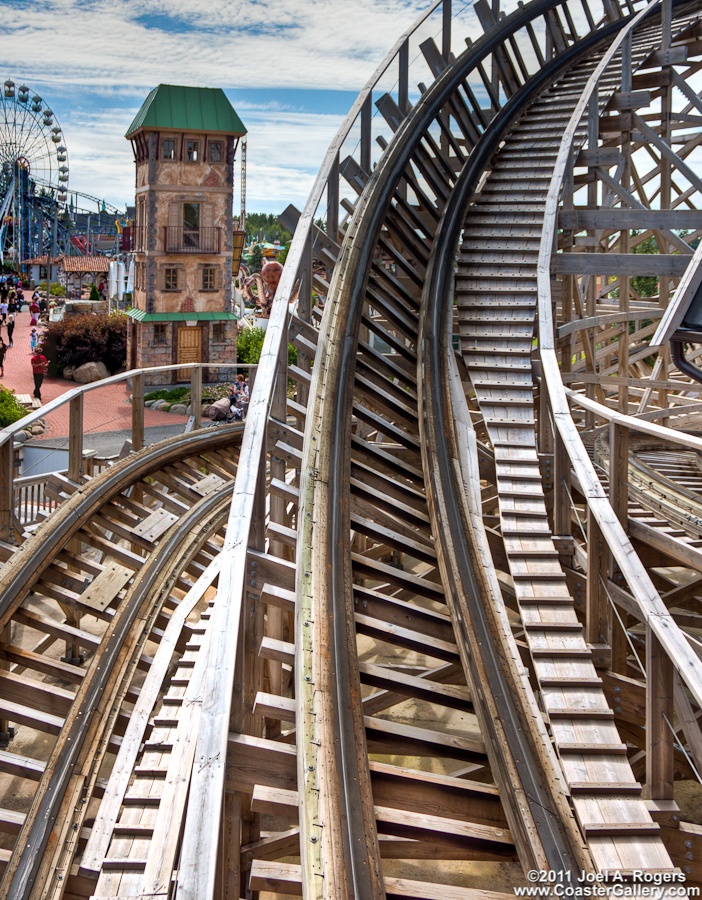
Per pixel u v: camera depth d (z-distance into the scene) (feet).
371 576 20.08
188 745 17.31
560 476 23.20
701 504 25.75
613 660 22.35
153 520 30.01
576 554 22.67
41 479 33.14
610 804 14.35
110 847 16.15
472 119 46.34
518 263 35.35
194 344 128.26
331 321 27.04
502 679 16.90
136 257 130.11
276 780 13.41
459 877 18.45
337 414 23.08
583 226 36.94
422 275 35.27
